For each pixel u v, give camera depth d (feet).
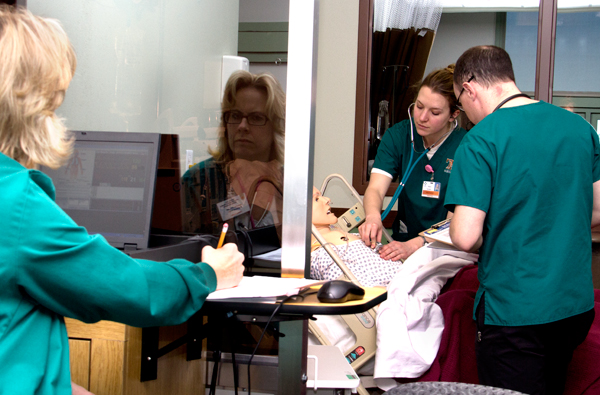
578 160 4.09
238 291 3.19
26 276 2.13
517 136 4.11
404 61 12.66
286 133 4.22
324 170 12.64
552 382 4.31
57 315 2.36
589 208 4.16
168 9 5.89
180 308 2.61
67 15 4.67
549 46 11.71
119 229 3.85
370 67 12.41
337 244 7.57
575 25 11.84
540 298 3.93
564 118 4.20
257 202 5.15
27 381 2.11
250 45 5.74
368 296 3.42
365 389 6.15
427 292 6.35
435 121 7.20
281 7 5.70
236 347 5.40
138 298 2.32
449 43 12.73
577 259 4.01
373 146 12.86
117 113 5.39
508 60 4.61
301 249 4.24
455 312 5.89
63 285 2.18
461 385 2.53
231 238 4.70
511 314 4.00
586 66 11.85
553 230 4.00
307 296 3.35
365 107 12.41
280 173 5.23
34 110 2.21
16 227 2.09
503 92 4.53
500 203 4.10
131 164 3.95
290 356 4.16
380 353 5.61
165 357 4.11
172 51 6.01
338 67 12.46
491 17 12.42
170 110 5.97
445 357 5.74
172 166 4.81
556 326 3.98
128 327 3.40
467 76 4.67
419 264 6.82
